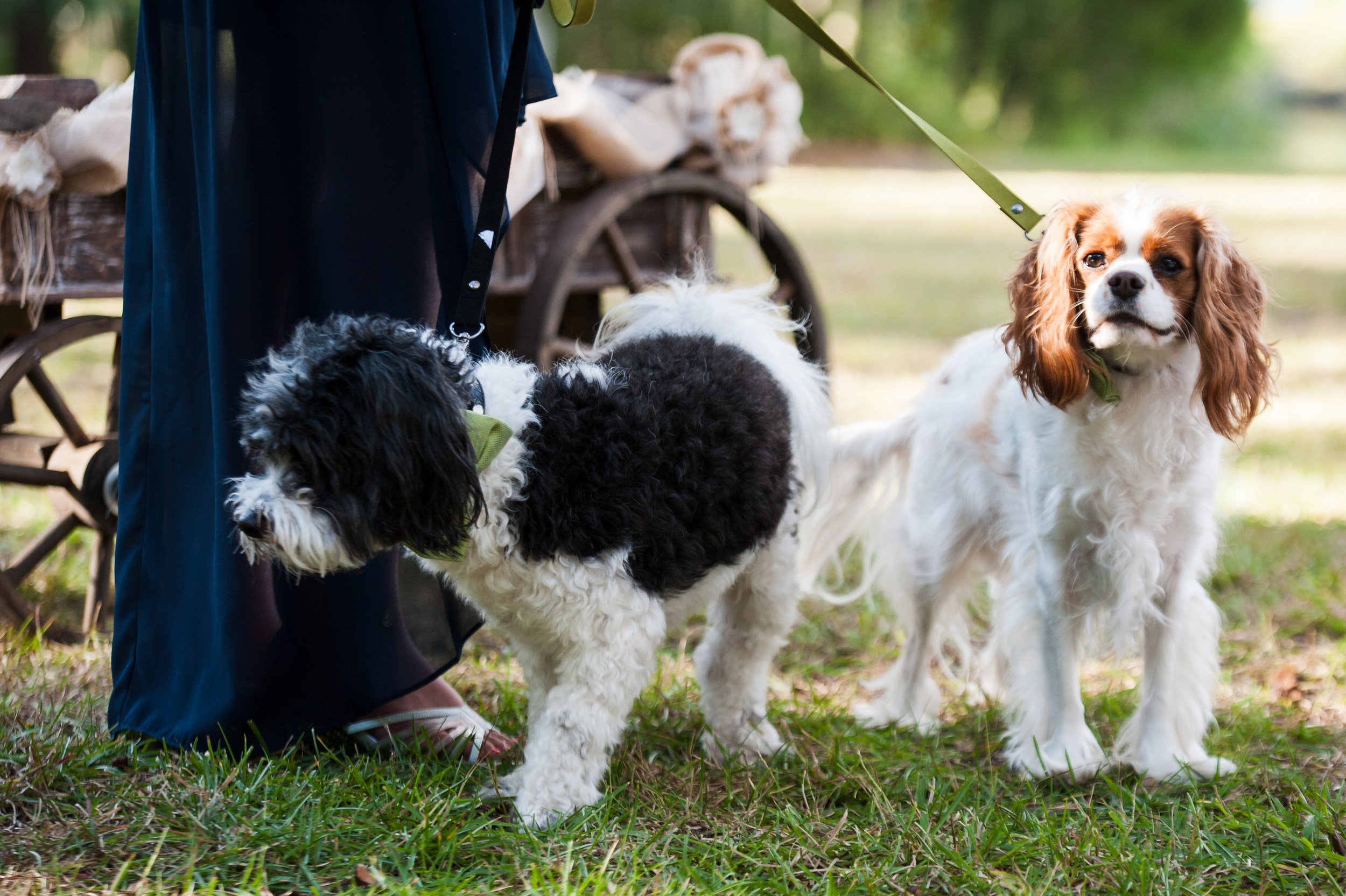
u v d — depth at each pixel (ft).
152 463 9.45
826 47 10.37
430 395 6.86
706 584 8.66
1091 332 8.62
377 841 7.64
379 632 9.34
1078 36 108.37
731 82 14.33
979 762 9.73
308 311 9.02
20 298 10.71
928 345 27.99
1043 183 68.74
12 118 10.34
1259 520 16.16
